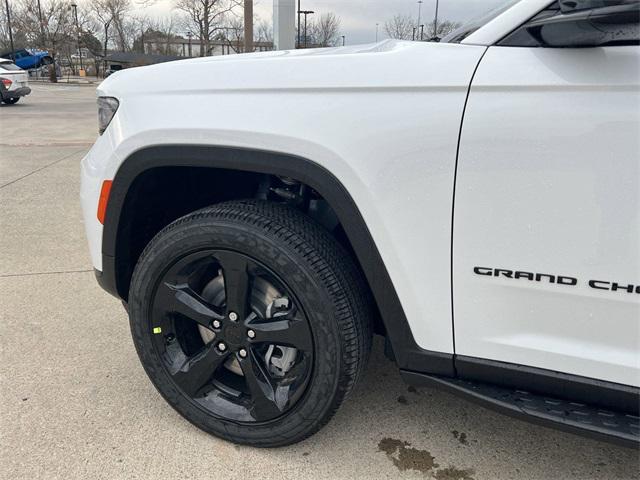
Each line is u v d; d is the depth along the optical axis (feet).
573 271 4.41
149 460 6.00
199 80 5.39
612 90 4.04
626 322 4.41
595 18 3.64
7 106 55.93
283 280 5.32
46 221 15.24
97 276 6.57
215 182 6.64
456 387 5.12
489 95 4.36
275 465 5.97
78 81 117.08
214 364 5.95
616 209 4.17
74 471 5.81
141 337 6.18
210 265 5.87
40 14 130.62
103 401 7.02
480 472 5.97
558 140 4.20
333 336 5.30
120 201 5.93
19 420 6.61
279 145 4.99
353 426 6.68
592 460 6.18
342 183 4.89
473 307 4.87
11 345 8.39
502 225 4.52
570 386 4.74
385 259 4.99
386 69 4.69
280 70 5.05
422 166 4.63
